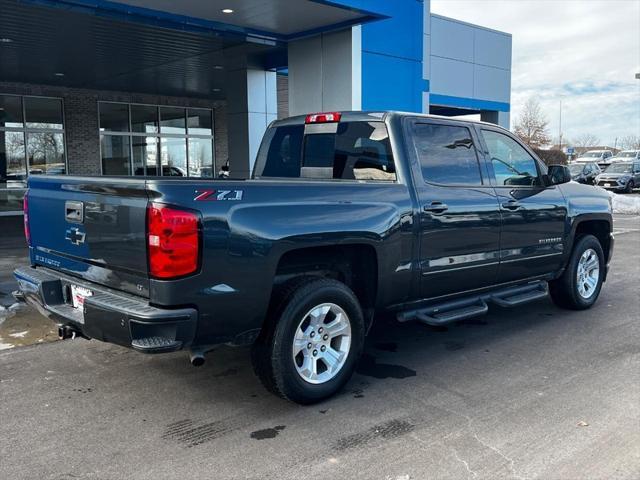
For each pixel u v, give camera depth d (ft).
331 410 13.16
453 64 69.56
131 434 11.94
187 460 10.90
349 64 36.11
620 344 17.90
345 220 13.58
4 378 14.97
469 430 12.07
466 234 16.56
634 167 101.09
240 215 11.85
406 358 16.74
